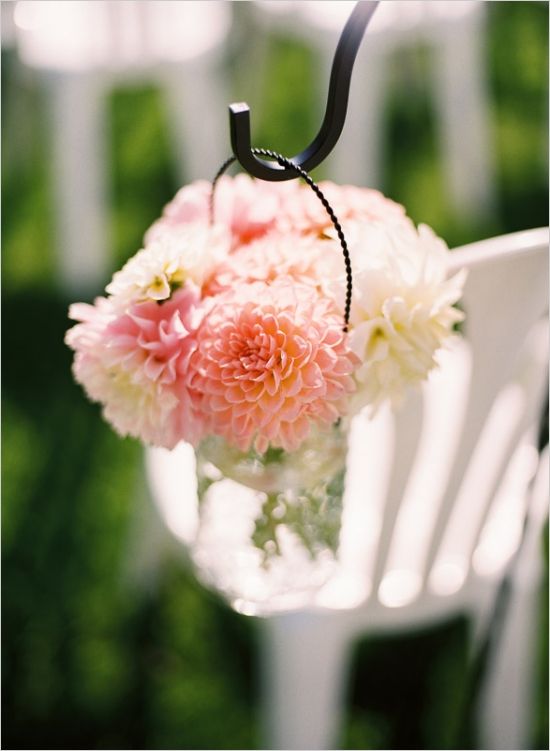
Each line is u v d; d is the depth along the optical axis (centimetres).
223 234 112
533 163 236
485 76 247
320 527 118
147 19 183
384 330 107
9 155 232
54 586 175
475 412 124
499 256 121
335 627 131
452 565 132
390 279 107
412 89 238
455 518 135
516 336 124
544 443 128
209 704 160
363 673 162
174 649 167
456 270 121
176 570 170
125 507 184
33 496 187
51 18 185
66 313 211
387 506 127
